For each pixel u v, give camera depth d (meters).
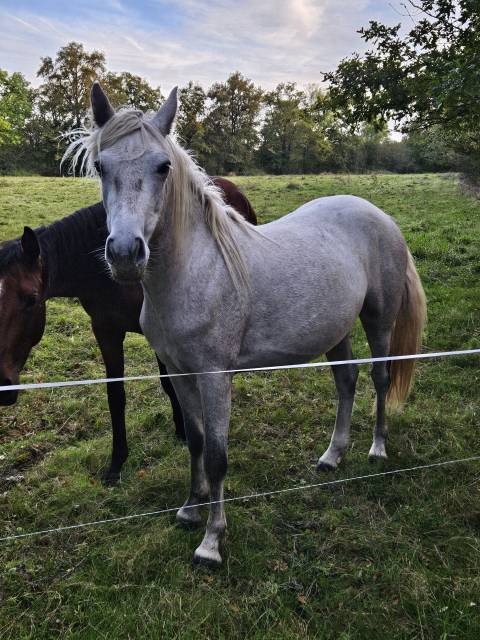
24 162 35.19
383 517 2.41
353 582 2.02
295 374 4.11
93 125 1.88
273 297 2.18
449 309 5.29
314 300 2.30
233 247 2.05
